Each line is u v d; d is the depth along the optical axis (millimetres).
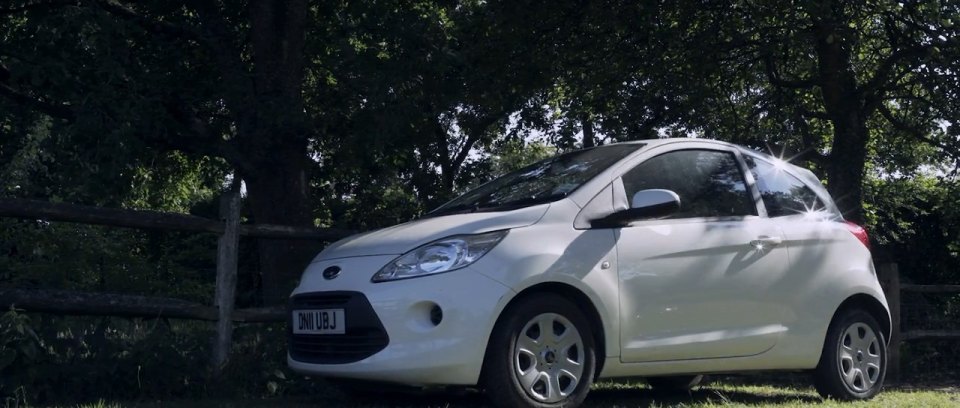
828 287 6879
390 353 5352
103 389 6391
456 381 5332
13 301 6117
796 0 11523
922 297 10438
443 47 11109
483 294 5359
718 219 6465
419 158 17062
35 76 10305
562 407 5566
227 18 12883
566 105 15148
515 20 12359
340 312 5598
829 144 14688
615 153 6492
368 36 11273
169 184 17766
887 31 12352
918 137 12758
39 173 16375
